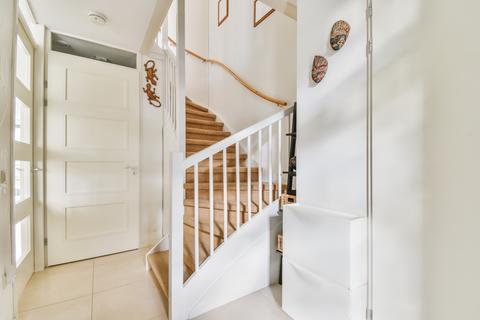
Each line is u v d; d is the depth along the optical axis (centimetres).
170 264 133
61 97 210
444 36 87
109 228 233
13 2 105
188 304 138
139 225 250
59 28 205
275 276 179
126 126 242
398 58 101
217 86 354
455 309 85
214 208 184
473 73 79
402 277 101
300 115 155
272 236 176
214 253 150
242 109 304
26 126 187
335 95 130
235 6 323
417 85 95
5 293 101
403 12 99
